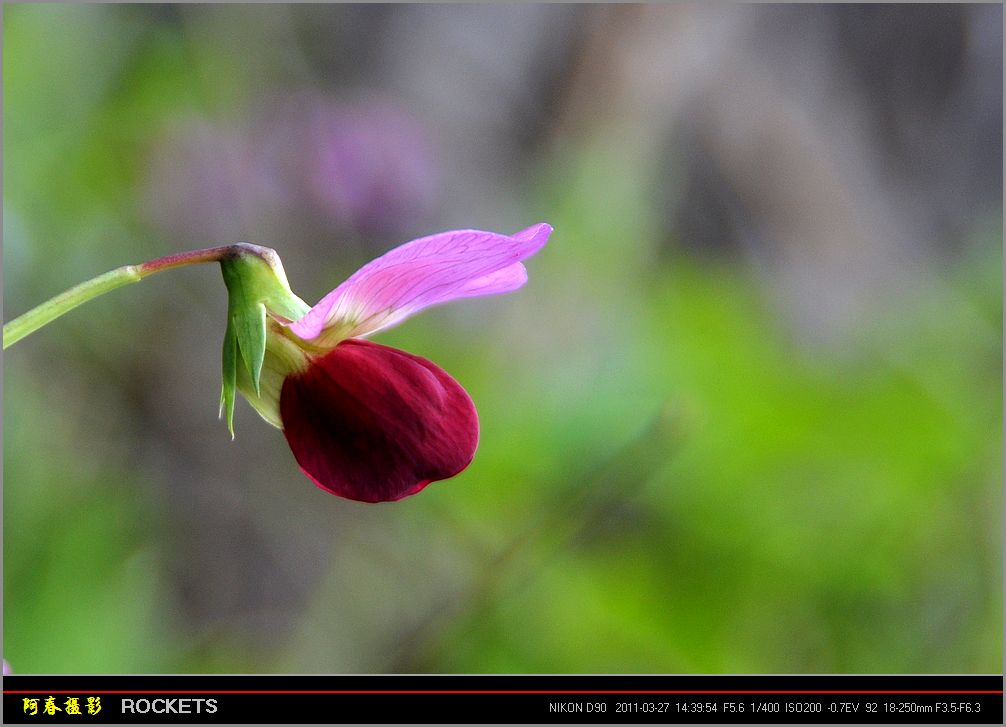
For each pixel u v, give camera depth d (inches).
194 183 418.0
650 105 447.5
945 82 548.4
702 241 479.2
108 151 391.5
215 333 407.5
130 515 344.8
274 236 442.3
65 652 289.9
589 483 277.3
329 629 342.3
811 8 510.3
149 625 318.7
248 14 442.3
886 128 542.3
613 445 330.6
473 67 482.6
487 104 482.6
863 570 314.8
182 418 388.8
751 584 313.1
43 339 362.9
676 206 475.8
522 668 285.9
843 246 476.7
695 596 310.8
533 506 324.2
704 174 481.4
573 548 310.0
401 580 346.6
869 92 542.9
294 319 152.5
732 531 315.6
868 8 537.6
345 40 483.5
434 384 160.2
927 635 309.9
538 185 448.1
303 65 462.3
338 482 155.7
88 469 348.2
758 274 458.0
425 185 462.9
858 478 322.7
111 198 389.7
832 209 484.7
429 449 155.9
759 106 483.5
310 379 158.4
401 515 347.3
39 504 317.4
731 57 478.9
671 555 314.8
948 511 322.3
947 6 542.9
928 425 328.2
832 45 530.0
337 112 458.9
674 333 353.7
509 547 276.1
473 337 393.7
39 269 367.6
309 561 375.9
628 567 311.9
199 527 376.8
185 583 365.4
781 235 480.1
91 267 382.0
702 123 478.0
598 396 340.2
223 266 152.5
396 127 463.8
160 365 388.5
